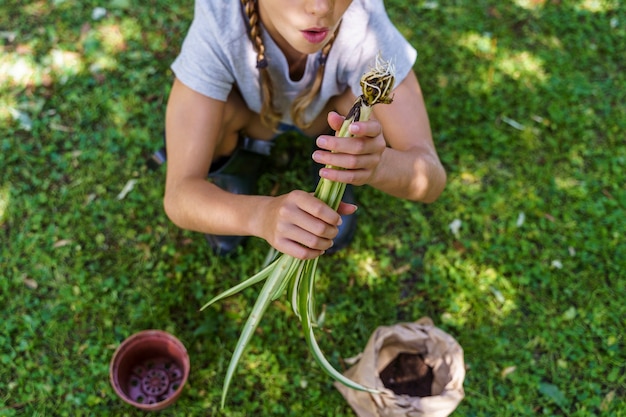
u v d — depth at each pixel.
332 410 2.15
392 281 2.40
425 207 2.56
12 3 2.96
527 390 2.21
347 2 1.39
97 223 2.46
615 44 3.04
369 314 2.34
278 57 1.75
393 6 3.07
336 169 1.32
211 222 1.69
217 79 1.77
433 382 2.12
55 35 2.88
